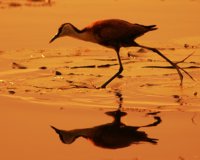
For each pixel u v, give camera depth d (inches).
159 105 603.2
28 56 823.7
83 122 552.7
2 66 772.0
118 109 591.8
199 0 1306.6
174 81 696.4
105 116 569.6
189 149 479.5
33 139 506.9
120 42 698.8
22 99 626.2
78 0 1311.5
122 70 696.4
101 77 715.4
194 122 548.7
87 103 613.3
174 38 933.2
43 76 721.6
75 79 706.8
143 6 1234.0
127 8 1206.9
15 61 797.2
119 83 690.8
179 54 824.3
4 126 540.7
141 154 469.4
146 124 545.0
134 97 634.2
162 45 884.6
